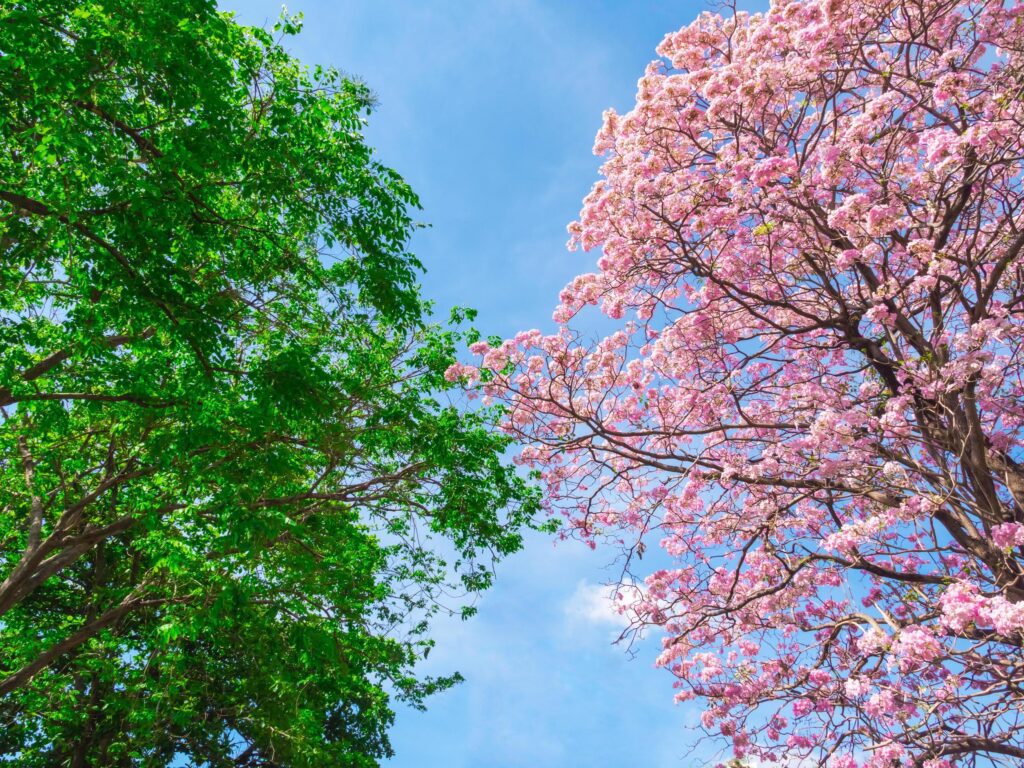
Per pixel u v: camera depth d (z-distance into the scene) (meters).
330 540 11.68
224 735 13.87
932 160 6.48
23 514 11.96
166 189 6.82
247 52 8.43
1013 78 6.74
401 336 11.42
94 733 12.27
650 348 9.66
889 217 6.56
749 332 9.40
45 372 8.34
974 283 7.42
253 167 7.65
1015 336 7.10
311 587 11.23
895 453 7.29
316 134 8.46
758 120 8.45
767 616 9.02
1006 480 7.17
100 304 7.55
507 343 9.17
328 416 9.03
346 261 9.67
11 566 12.23
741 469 8.03
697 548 9.34
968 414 6.71
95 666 11.11
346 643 12.34
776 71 7.68
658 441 9.60
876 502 7.58
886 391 7.75
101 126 6.70
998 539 6.12
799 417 7.99
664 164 8.92
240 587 9.37
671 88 8.52
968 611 5.48
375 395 10.39
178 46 6.52
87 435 10.70
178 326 7.38
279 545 10.56
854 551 7.53
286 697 12.90
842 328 7.94
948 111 7.60
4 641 10.92
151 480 10.34
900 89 8.04
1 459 11.31
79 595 13.77
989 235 7.64
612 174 9.42
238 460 8.76
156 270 7.04
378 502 11.27
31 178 6.77
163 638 9.77
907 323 7.39
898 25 7.76
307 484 11.98
